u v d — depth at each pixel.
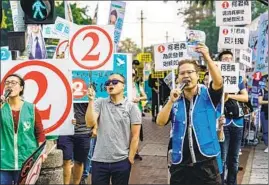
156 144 10.89
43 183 6.89
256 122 12.40
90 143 7.62
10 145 5.47
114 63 8.20
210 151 4.85
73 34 6.34
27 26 6.48
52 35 8.23
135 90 9.64
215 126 4.92
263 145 12.30
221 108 5.63
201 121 4.85
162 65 7.05
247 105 7.88
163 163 9.21
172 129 4.98
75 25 6.34
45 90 5.61
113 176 5.71
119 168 5.65
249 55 8.90
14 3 7.03
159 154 9.88
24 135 5.50
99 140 5.70
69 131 5.64
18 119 5.48
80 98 7.54
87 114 5.62
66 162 7.48
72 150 7.52
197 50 4.84
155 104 15.51
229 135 7.14
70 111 5.62
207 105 4.88
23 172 5.18
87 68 6.34
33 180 5.36
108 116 5.66
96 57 6.34
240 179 8.45
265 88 11.12
